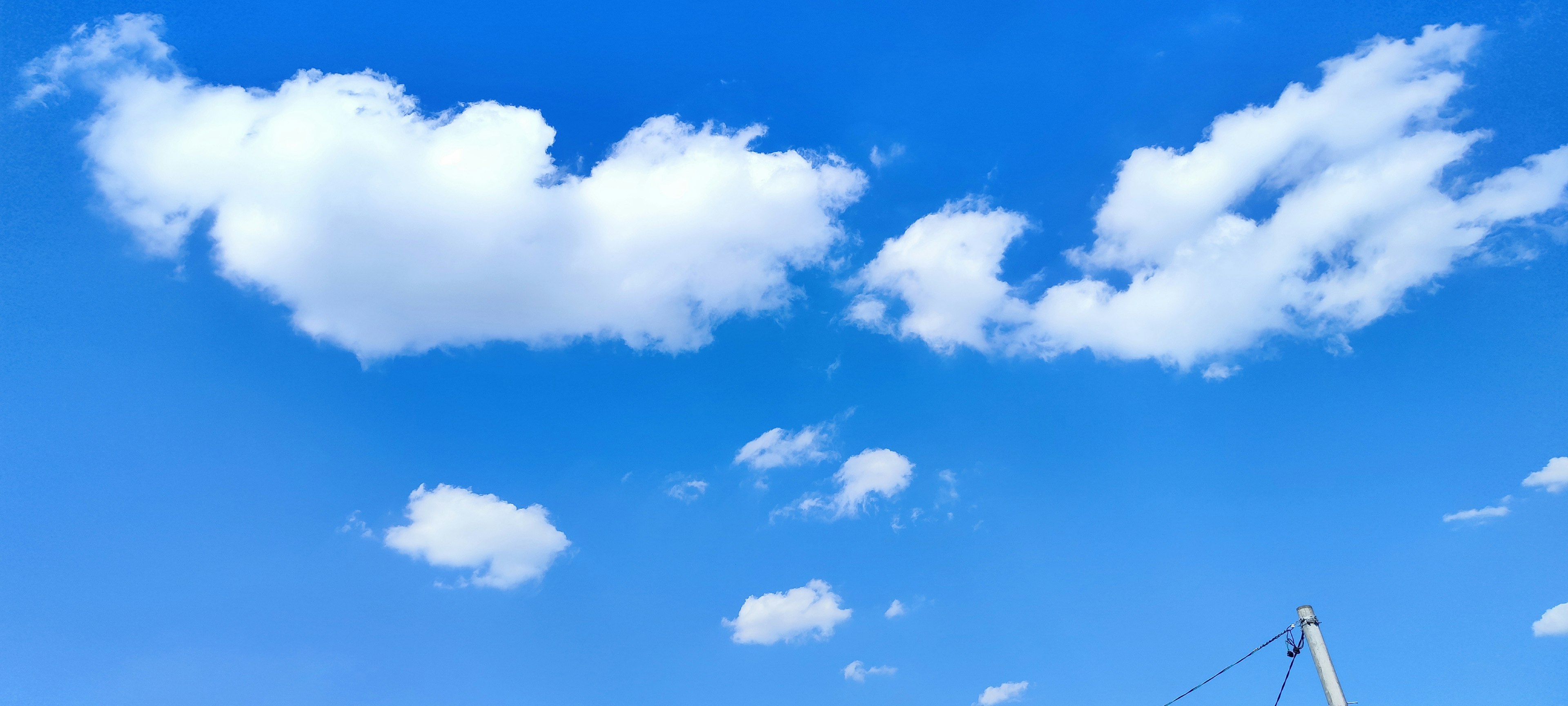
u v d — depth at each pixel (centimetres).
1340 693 2406
